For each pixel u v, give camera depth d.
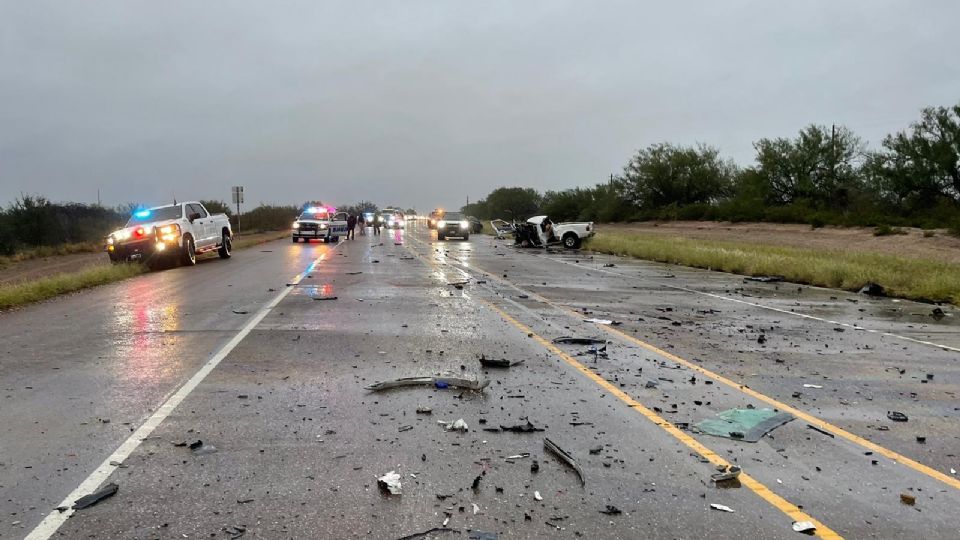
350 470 4.48
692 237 41.41
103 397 6.14
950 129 33.94
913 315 12.95
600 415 5.82
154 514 3.81
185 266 21.84
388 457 4.73
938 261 21.97
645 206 58.69
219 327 9.95
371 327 10.07
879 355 8.87
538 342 9.10
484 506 3.98
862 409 6.24
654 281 18.73
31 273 22.34
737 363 8.13
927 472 4.68
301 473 4.42
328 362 7.64
